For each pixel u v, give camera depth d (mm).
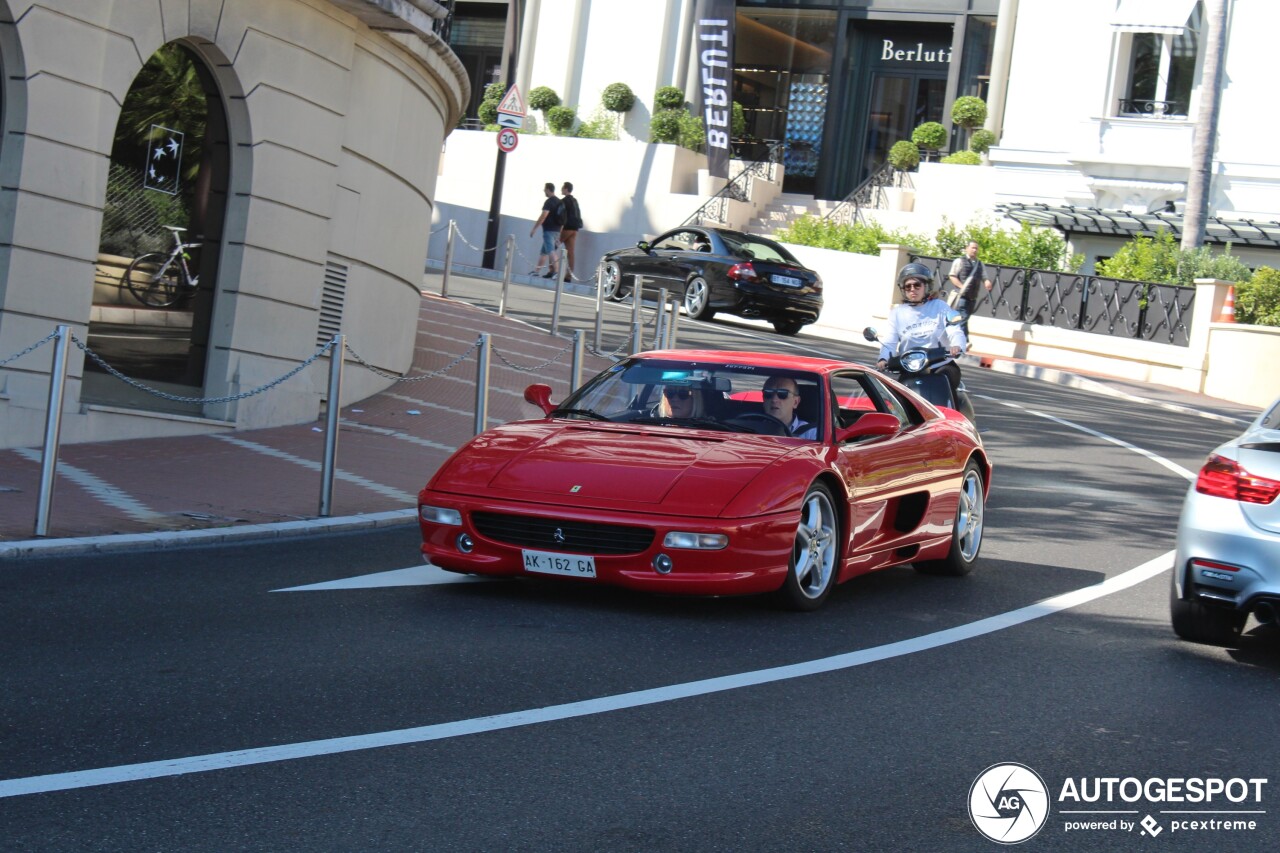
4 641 6043
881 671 6445
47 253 10750
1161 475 14445
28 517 8484
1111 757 5430
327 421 9469
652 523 6938
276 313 12773
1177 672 6848
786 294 25469
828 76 38312
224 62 11969
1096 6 31281
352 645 6324
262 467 10922
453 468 7555
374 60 13992
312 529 9023
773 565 7125
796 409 8023
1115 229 30547
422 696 5586
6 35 10320
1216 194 29656
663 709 5609
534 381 16766
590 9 38719
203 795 4398
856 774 5008
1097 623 7848
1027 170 32000
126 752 4742
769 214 36031
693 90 37844
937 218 33125
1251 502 6898
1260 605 6848
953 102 36125
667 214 35188
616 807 4523
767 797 4711
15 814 4148
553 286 31219
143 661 5867
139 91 11656
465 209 37125
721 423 7988
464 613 7047
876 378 8758
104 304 11625
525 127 37719
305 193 12930
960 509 9023
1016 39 32250
